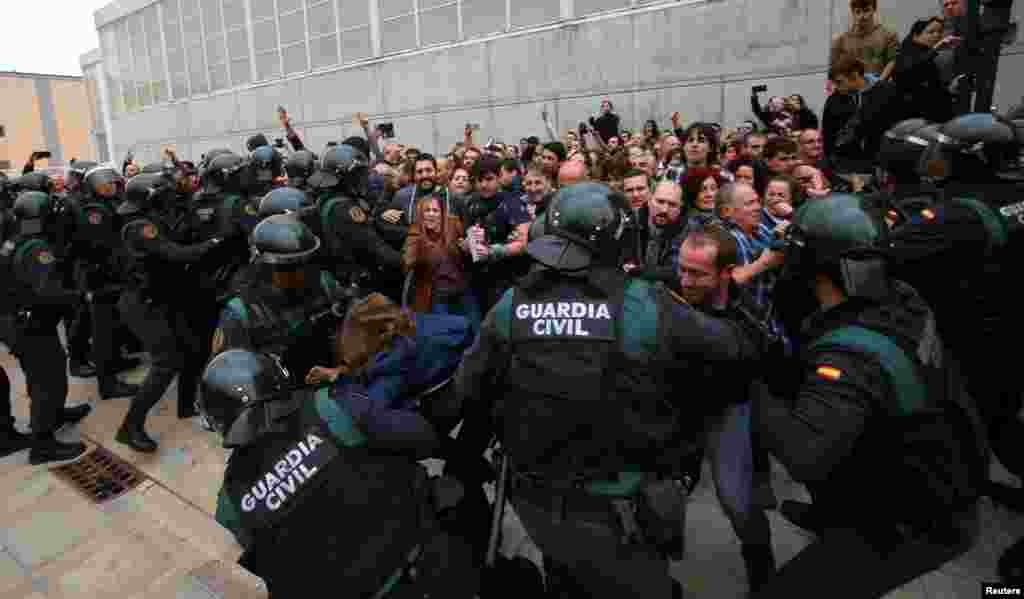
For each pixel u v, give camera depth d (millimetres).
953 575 2564
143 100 23281
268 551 1604
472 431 2291
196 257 4109
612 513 1727
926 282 2402
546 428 1705
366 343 1936
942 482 1593
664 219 3406
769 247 2441
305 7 16312
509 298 1848
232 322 2619
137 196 4242
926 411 1576
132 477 4043
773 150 4473
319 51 16312
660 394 1684
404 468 1736
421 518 1784
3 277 4117
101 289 5184
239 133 19297
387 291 4062
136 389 5422
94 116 28875
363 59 15242
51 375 4277
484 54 12938
